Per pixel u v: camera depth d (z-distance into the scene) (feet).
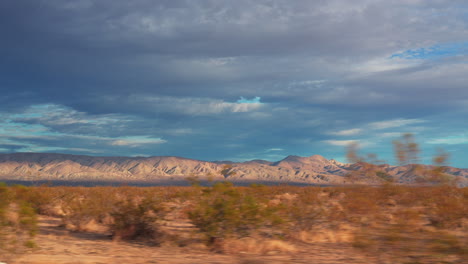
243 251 33.14
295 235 37.06
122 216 40.34
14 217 30.25
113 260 29.60
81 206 48.47
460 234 30.60
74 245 36.11
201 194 36.17
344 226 38.06
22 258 29.50
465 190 31.86
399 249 25.43
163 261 29.30
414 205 26.61
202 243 35.76
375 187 27.55
